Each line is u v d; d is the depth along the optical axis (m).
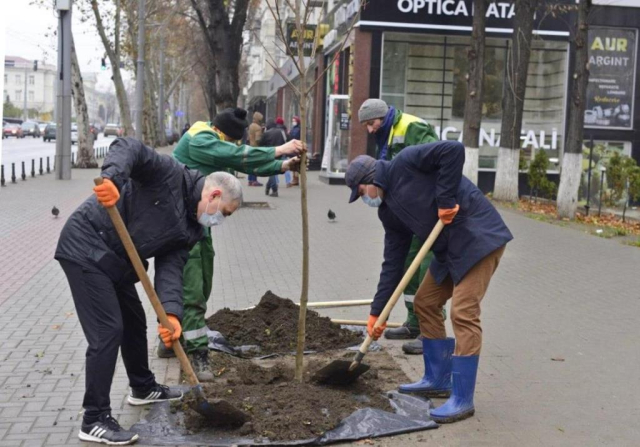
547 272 10.62
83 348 6.63
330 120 24.33
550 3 22.91
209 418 4.77
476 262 5.05
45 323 7.43
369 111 6.65
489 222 5.14
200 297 5.96
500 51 23.72
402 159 5.27
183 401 5.11
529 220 16.50
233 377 5.87
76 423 4.95
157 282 4.78
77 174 27.14
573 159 16.83
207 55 29.42
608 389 5.84
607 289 9.54
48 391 5.55
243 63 59.16
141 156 4.52
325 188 23.17
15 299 8.41
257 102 60.91
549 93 23.73
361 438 4.75
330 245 12.53
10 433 4.78
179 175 4.75
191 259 5.96
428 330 5.59
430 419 5.08
